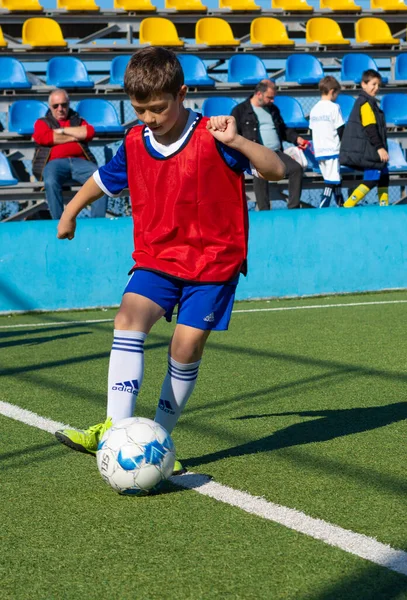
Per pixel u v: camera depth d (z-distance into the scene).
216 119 2.82
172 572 2.25
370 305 8.23
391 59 13.90
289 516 2.64
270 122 10.04
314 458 3.31
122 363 3.00
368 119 10.20
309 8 14.51
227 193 2.95
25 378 5.11
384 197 10.48
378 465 3.21
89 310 8.41
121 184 3.13
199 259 2.97
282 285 8.95
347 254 9.14
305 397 4.45
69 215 3.23
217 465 3.24
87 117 11.52
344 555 2.32
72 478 3.12
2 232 8.07
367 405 4.25
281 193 11.47
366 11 14.86
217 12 13.99
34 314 8.20
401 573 2.20
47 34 12.68
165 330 7.02
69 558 2.36
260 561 2.30
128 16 13.38
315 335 6.48
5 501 2.87
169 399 3.09
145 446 2.82
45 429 3.88
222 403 4.35
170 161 2.92
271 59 13.53
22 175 11.46
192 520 2.63
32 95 11.72
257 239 8.81
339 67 13.91
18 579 2.23
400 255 9.36
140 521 2.64
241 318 7.53
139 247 3.07
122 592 2.14
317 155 10.46
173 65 2.75
